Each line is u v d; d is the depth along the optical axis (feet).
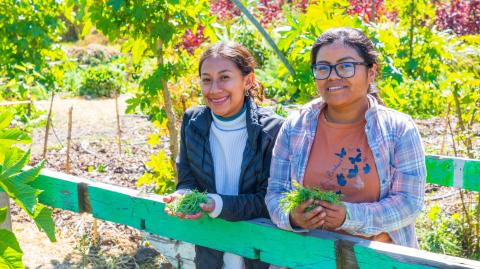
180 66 14.56
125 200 9.27
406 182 7.34
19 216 18.34
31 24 27.48
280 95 32.81
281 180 8.09
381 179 7.47
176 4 14.05
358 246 6.72
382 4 28.40
